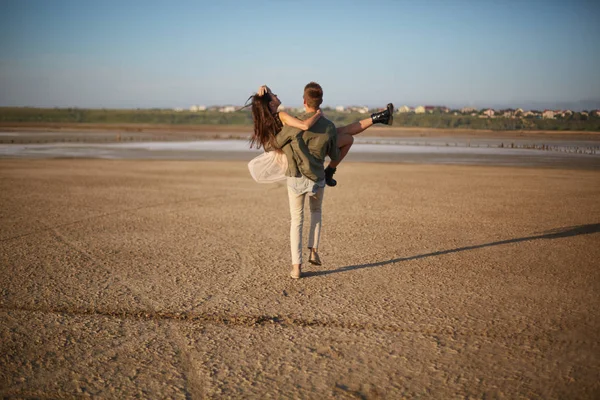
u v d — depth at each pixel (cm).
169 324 390
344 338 363
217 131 8362
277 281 502
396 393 288
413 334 371
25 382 300
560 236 715
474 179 1591
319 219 520
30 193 1170
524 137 5838
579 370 315
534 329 379
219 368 319
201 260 582
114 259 584
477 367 319
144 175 1645
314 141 472
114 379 305
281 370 315
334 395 286
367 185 1414
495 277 515
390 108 496
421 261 580
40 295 455
